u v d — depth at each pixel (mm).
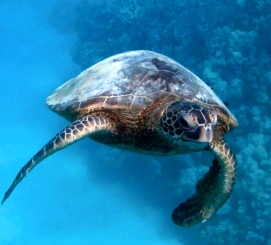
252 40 14547
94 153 19203
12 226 15992
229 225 12219
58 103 4922
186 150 4277
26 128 24094
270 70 13594
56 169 19359
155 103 4184
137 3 22406
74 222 15914
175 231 14562
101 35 22828
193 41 16469
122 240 14562
